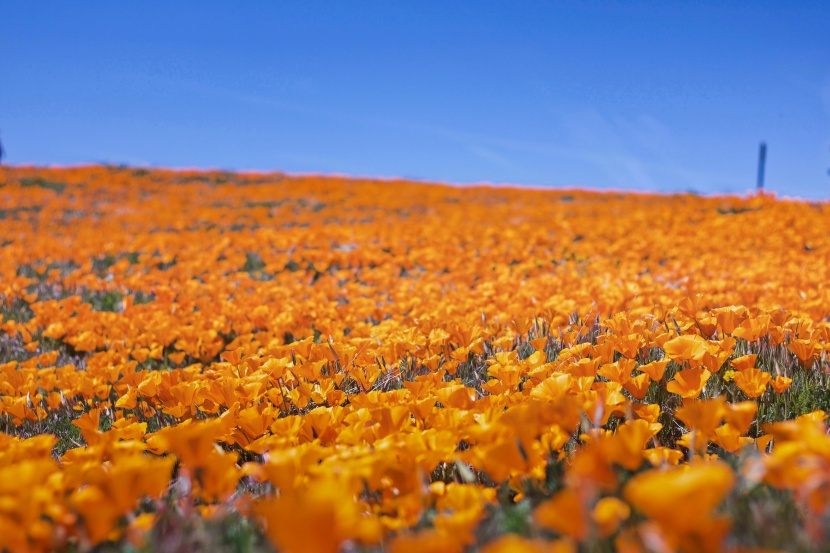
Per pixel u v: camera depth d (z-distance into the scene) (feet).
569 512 3.25
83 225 59.72
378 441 6.09
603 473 3.82
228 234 48.16
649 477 2.87
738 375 7.88
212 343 16.48
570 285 21.04
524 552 2.72
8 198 74.64
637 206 72.79
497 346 12.77
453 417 6.54
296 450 5.52
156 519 5.19
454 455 5.80
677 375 7.19
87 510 4.24
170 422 10.89
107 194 83.46
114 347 16.48
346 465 4.92
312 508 3.06
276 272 34.68
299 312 18.01
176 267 30.83
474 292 19.56
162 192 86.89
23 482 4.58
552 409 5.79
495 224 57.62
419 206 77.92
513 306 15.56
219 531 5.12
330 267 35.35
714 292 18.61
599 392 6.56
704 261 29.27
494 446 5.06
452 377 11.94
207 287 24.91
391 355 11.38
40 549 4.33
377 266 35.55
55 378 12.47
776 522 4.31
